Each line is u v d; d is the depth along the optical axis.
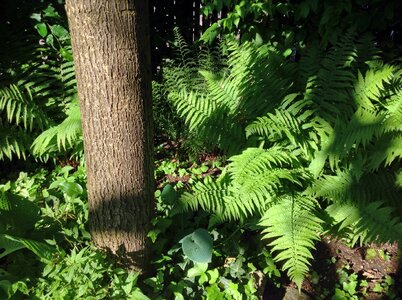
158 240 2.93
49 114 4.15
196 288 2.76
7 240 2.33
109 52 2.22
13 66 4.08
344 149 3.09
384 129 2.92
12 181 3.87
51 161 4.18
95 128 2.40
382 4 3.98
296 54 4.64
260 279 2.89
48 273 2.55
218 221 2.97
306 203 3.05
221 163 4.16
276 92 3.63
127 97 2.34
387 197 3.15
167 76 4.28
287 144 3.55
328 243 3.41
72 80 4.12
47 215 3.01
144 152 2.54
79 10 2.15
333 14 4.01
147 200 2.67
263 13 4.29
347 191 3.11
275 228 2.82
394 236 2.74
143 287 2.81
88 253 2.68
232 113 3.64
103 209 2.61
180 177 4.04
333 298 2.97
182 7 5.14
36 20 4.09
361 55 3.97
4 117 4.02
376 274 3.21
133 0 2.19
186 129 4.11
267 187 2.92
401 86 3.64
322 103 3.54
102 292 2.43
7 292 2.34
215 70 4.41
